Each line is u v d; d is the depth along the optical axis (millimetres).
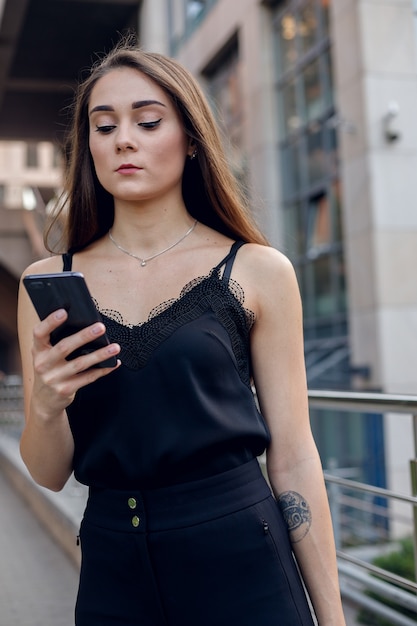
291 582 1233
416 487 2355
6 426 9641
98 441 1217
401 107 10062
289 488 1312
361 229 10062
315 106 11664
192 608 1180
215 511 1193
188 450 1177
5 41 15234
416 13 10242
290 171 12484
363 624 3738
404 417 9602
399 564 5812
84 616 1244
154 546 1186
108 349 1115
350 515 9547
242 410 1240
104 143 1313
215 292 1265
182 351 1202
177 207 1367
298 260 12148
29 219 17109
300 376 1343
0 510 6078
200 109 1366
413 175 10031
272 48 12914
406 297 9867
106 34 15531
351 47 10227
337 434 10578
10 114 20078
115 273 1329
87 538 1258
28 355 1357
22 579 4117
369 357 9930
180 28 15148
